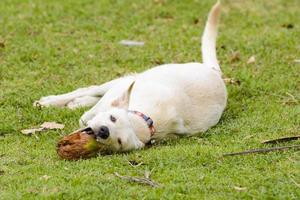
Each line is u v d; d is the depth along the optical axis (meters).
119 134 8.95
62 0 16.28
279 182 8.26
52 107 10.83
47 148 9.47
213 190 8.09
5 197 7.79
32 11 15.57
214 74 10.70
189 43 14.05
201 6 16.30
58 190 7.96
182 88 10.19
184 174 8.42
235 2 16.94
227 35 14.57
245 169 8.62
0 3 16.08
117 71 12.55
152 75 10.31
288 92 11.66
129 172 8.52
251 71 12.68
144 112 9.60
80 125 10.09
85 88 11.16
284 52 13.68
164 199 7.80
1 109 10.77
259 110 10.94
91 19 15.34
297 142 9.51
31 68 12.66
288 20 15.82
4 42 13.74
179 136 9.95
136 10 15.91
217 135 9.98
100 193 7.89
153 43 14.05
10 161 8.91
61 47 13.70
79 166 8.66
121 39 14.30
